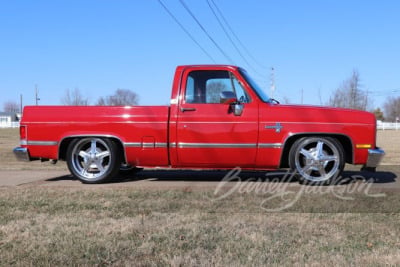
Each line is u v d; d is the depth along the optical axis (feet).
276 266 10.14
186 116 20.52
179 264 10.25
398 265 10.14
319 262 10.34
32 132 21.68
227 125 20.22
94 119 21.22
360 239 11.96
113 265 10.29
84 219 14.02
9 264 10.37
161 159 20.93
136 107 21.01
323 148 20.24
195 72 20.89
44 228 13.05
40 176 25.22
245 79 20.59
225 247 11.35
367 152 20.03
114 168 21.42
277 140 19.99
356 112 20.31
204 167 20.93
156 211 15.06
